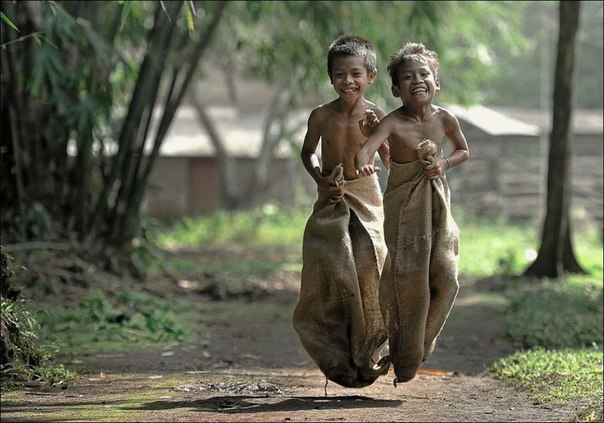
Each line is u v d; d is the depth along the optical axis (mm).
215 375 25453
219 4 45469
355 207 20969
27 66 40312
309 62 56219
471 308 44500
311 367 28281
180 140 109062
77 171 45781
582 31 81125
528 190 91375
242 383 23719
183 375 25422
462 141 20250
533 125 91125
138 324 34438
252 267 63938
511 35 76562
